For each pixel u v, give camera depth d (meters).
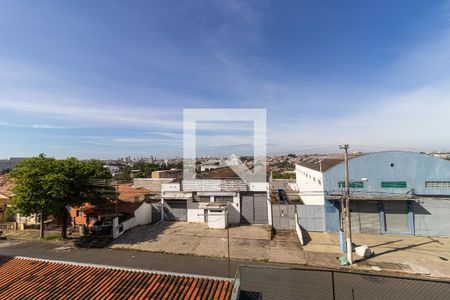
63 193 16.25
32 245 17.62
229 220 21.50
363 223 18.94
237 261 14.50
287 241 17.36
